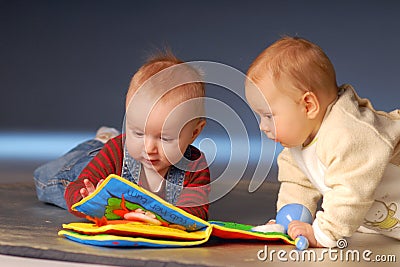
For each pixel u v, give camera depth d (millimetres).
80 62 7551
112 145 2355
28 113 6996
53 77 7445
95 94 7254
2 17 7660
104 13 7711
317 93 2117
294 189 2324
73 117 6871
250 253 1991
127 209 2127
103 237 1979
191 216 2104
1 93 7289
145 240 1978
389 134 2086
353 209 2033
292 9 7516
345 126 2057
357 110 2111
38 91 7312
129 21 7707
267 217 2648
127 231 1996
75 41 7621
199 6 7715
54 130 6297
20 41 7613
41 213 2561
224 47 7574
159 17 7727
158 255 1906
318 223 2086
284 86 2111
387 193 2174
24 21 7664
